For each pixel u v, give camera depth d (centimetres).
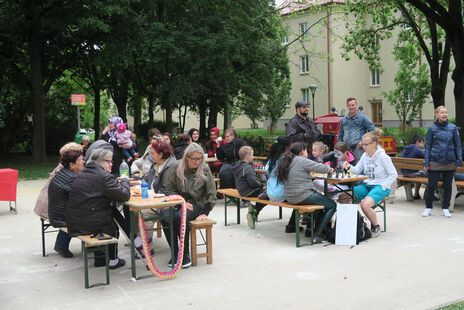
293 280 487
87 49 2164
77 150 555
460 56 1306
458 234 673
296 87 4197
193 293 457
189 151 552
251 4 2256
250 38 2272
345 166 698
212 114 3098
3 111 2089
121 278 511
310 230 677
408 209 867
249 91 2698
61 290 477
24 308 429
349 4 1906
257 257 578
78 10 1847
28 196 1138
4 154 2397
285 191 641
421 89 2694
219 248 626
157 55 1919
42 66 2191
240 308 414
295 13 1984
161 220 542
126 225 573
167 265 553
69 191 527
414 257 561
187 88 2120
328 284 471
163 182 607
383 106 3975
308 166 629
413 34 2167
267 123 5091
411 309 399
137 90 2914
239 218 781
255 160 1864
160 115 5047
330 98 3944
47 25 1897
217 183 1039
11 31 1934
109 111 5603
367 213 657
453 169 788
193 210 554
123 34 1964
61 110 2759
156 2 2055
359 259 557
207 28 2134
